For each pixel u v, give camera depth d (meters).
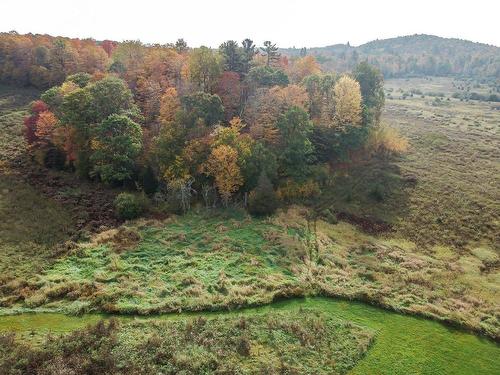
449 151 82.56
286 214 53.12
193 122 57.25
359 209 58.22
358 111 67.56
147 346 26.58
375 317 34.06
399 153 78.75
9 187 51.97
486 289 41.03
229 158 51.78
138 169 55.81
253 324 30.33
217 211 51.75
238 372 25.20
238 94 69.75
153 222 47.25
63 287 33.69
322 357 27.84
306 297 35.75
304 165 60.31
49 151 60.12
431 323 34.00
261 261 40.62
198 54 69.00
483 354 31.03
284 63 96.69
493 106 139.12
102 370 24.06
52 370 23.41
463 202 60.72
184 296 33.88
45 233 43.19
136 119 61.34
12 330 27.78
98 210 49.19
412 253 48.06
